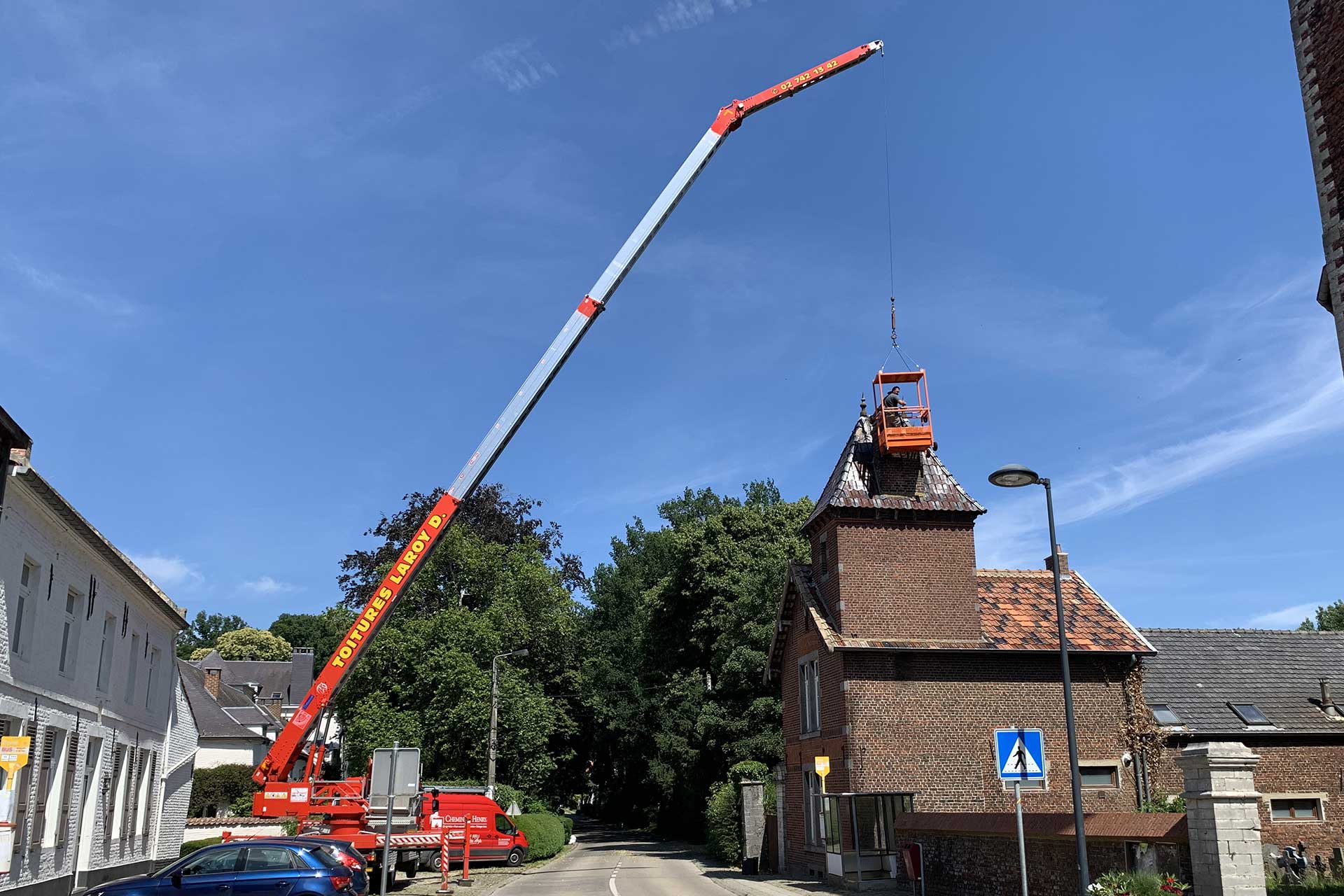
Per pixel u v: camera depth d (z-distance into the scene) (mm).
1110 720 27625
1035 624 28766
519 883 28781
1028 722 27250
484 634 47969
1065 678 14203
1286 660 31484
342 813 23375
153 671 28109
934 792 26359
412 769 20531
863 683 26953
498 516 59844
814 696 30016
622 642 64812
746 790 33312
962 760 26688
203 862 16203
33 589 18266
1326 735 28312
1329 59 12438
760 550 49500
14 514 16953
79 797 21234
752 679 44156
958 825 19781
